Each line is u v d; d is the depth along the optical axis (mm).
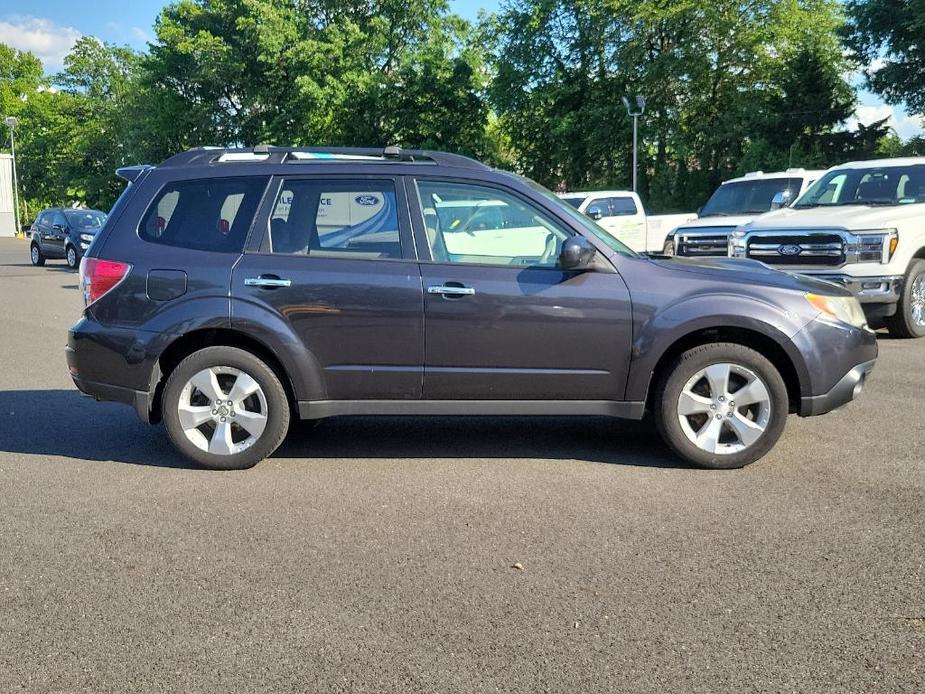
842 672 3047
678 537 4312
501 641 3291
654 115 43938
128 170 5836
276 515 4715
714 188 43469
